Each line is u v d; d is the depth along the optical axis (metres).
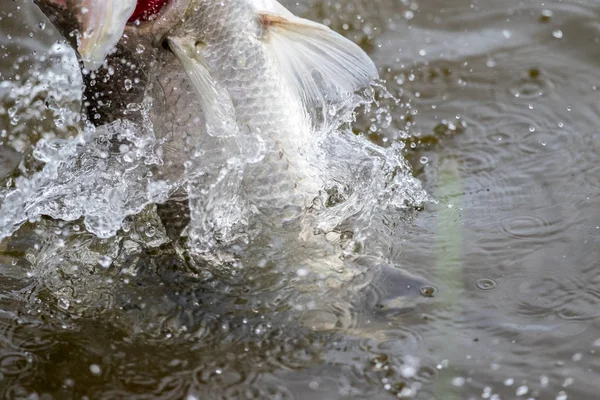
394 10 14.97
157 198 9.30
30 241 10.02
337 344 8.25
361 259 9.12
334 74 9.47
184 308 8.80
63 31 8.46
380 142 12.22
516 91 13.01
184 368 8.15
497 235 9.95
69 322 8.78
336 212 9.65
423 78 13.46
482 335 8.36
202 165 9.05
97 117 9.15
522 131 12.16
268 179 9.21
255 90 8.92
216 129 8.84
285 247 9.24
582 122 12.19
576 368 7.98
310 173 9.58
